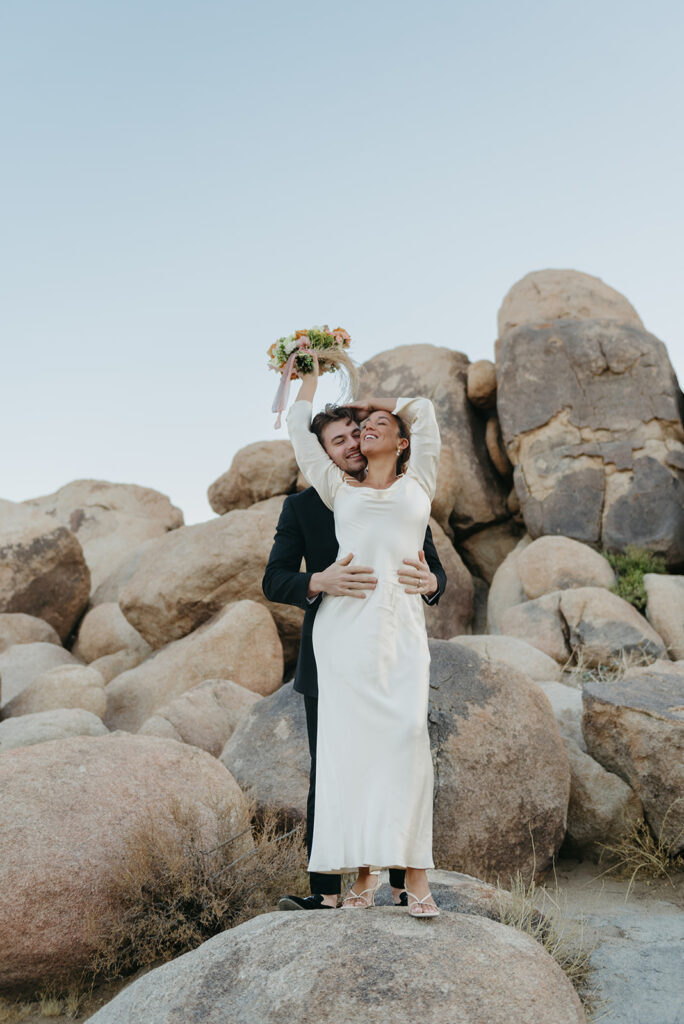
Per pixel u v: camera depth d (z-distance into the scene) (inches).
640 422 521.0
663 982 156.9
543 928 166.2
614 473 513.3
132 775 199.6
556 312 593.0
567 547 470.6
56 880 169.0
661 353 538.3
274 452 565.6
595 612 410.6
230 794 210.7
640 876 220.7
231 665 394.3
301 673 140.6
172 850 183.8
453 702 223.3
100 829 181.9
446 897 163.3
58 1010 160.7
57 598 558.6
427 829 116.6
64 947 165.5
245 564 438.6
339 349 156.6
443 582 145.0
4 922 162.1
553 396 535.8
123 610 466.9
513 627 422.3
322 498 141.5
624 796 237.1
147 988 118.8
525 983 110.1
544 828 218.7
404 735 116.8
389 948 113.7
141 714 385.4
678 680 266.5
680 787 221.1
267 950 117.5
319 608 135.2
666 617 422.6
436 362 609.6
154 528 713.6
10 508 575.5
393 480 137.8
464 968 110.6
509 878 210.4
